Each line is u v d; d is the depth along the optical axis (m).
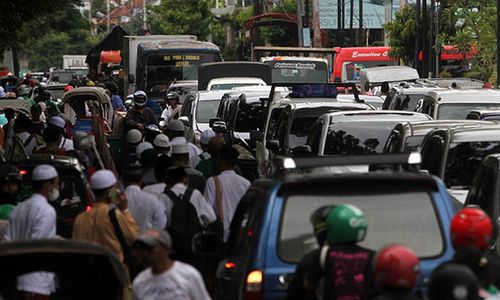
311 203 16.16
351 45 131.62
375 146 33.16
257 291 15.86
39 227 20.55
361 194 16.22
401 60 109.75
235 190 25.11
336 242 14.06
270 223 16.03
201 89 73.62
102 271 16.42
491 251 19.45
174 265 16.17
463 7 76.25
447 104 40.69
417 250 15.95
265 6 146.50
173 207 23.16
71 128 48.06
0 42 50.88
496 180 22.91
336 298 13.92
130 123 42.94
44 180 20.75
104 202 20.97
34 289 19.56
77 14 153.38
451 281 11.81
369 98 52.97
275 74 84.19
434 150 28.89
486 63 75.38
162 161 24.94
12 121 40.69
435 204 16.19
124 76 100.00
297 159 17.41
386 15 144.62
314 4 107.38
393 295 11.90
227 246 18.77
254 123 47.44
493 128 28.88
